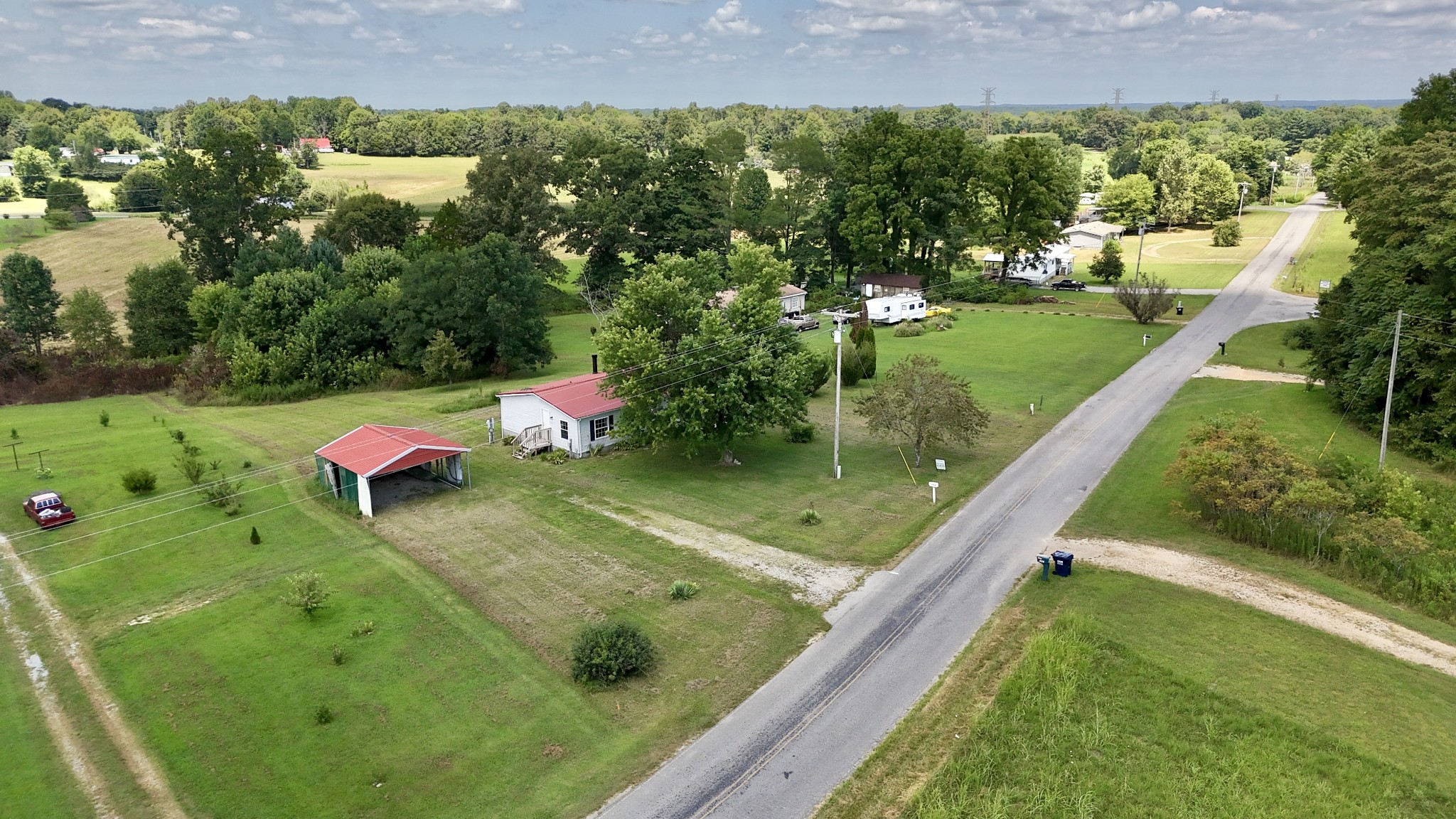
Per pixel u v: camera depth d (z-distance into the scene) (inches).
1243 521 1467.8
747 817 864.3
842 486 1750.7
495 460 1961.1
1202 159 6146.7
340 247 3991.1
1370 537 1348.4
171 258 4603.8
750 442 2050.9
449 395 2640.3
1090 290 4192.9
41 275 3230.8
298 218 4143.7
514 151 4018.2
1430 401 1897.1
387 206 4099.4
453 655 1149.7
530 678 1098.7
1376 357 1971.0
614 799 887.1
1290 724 987.9
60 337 3339.1
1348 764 928.3
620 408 2000.5
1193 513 1531.7
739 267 2568.9
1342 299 2353.6
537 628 1214.9
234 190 3745.1
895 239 3978.8
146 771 938.1
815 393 2459.4
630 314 1892.2
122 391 2824.8
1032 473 1800.0
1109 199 6161.4
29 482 1815.9
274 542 1521.9
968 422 1795.0
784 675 1101.1
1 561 1460.4
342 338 2829.7
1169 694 1048.2
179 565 1439.5
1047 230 4005.9
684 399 1726.1
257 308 2824.8
